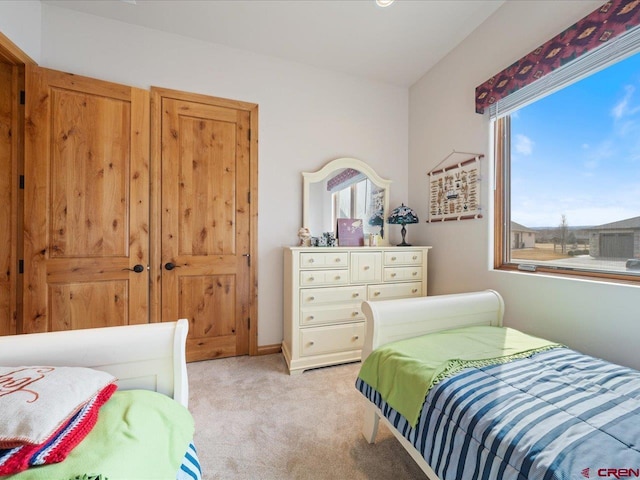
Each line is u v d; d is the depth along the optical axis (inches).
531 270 73.0
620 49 53.6
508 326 75.9
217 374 83.6
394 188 118.0
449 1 75.4
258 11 79.5
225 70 94.5
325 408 67.1
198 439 56.7
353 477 48.3
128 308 81.4
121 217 80.7
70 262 75.6
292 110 102.7
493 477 29.6
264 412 65.4
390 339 56.0
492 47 80.4
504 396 36.0
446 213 98.6
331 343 88.9
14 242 73.1
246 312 98.0
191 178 90.9
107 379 34.3
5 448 24.6
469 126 89.0
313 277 86.7
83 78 76.9
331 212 105.9
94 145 78.2
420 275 100.2
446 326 61.7
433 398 39.2
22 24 70.7
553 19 64.8
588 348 58.3
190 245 90.9
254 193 97.9
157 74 87.7
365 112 113.3
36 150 72.2
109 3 77.5
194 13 80.6
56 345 37.4
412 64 104.0
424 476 48.3
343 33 88.0
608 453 26.5
